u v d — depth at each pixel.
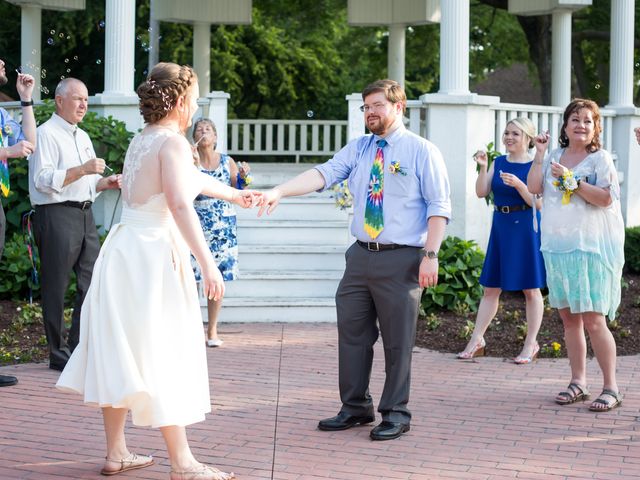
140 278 4.23
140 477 4.57
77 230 6.75
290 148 14.22
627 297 9.77
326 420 5.40
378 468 4.74
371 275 5.24
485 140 10.16
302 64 27.23
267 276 8.98
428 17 13.78
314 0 21.61
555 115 11.20
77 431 5.34
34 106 10.23
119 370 4.12
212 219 7.57
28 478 4.55
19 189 9.70
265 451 5.00
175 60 23.70
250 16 13.90
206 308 8.70
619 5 12.27
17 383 6.42
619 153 12.20
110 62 10.23
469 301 8.95
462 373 6.87
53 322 6.80
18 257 9.19
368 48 25.83
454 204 10.00
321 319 8.79
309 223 9.66
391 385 5.29
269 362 7.13
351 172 5.39
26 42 13.10
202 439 5.20
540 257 7.14
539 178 6.00
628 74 12.29
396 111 5.26
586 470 4.75
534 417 5.69
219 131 9.92
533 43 18.78
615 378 6.24
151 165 4.29
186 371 4.25
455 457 4.93
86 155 6.80
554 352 7.43
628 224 12.16
